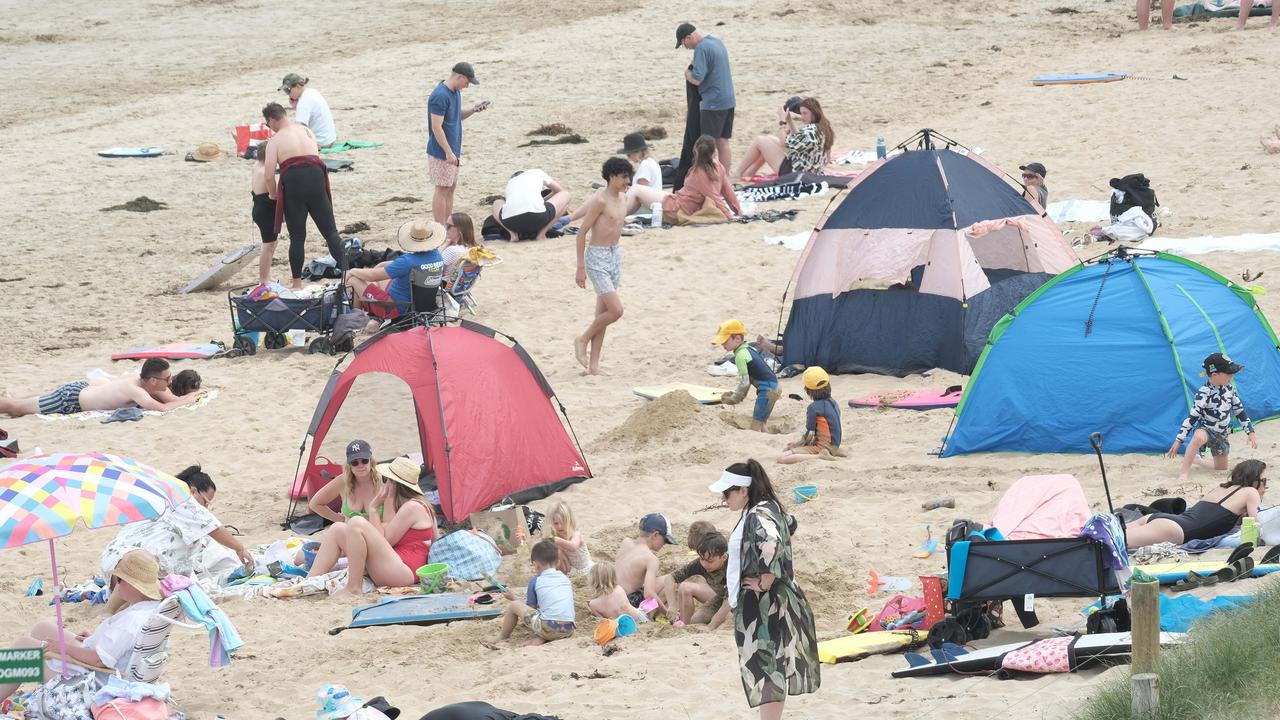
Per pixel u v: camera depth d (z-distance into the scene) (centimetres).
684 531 3425
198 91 10781
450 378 3725
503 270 6200
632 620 2911
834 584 3030
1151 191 5859
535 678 2652
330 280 6066
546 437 3841
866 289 4762
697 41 7044
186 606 2462
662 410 4206
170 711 2512
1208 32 10300
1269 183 6475
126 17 13888
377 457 4091
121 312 5884
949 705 2267
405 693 2630
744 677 2177
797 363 4859
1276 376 3891
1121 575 2533
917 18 11781
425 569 3241
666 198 6794
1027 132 7931
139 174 8444
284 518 3759
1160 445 3694
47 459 2423
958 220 4644
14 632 2975
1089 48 10238
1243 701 1992
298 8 14025
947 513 3384
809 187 7075
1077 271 3891
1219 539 2995
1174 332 3753
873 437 4031
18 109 10456
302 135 5709
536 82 10381
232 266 6097
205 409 4672
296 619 3088
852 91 9525
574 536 3225
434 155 6400
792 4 12375
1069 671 2350
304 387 4853
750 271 5959
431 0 14100
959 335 4616
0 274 6519
